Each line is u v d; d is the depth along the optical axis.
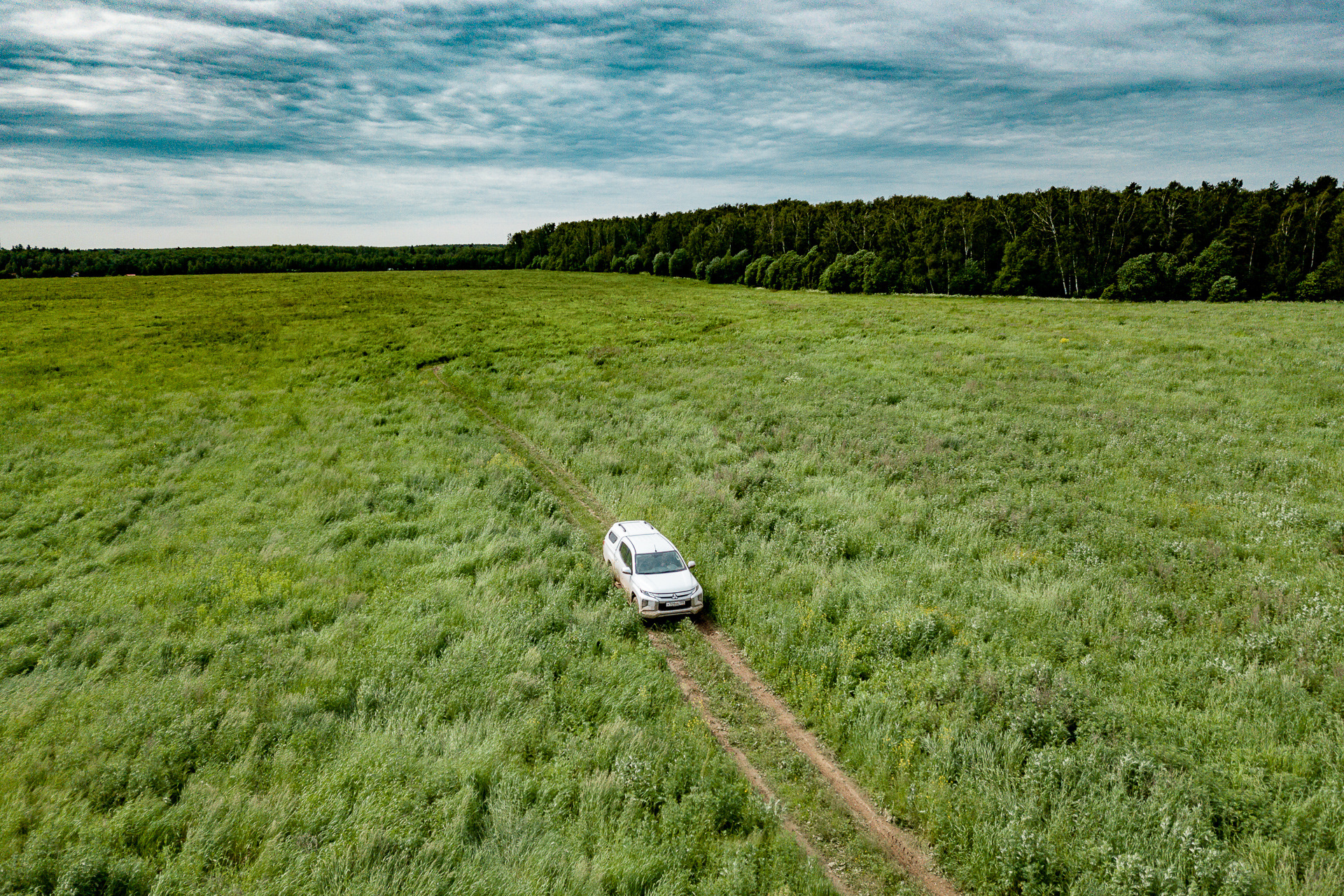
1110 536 15.89
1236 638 11.65
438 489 21.78
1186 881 7.34
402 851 7.59
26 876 6.98
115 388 36.28
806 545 16.39
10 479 22.23
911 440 24.36
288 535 17.75
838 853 8.28
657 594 13.51
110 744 9.50
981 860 7.85
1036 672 10.87
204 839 7.70
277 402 34.06
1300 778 8.43
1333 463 19.72
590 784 8.79
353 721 10.16
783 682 11.56
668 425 27.95
